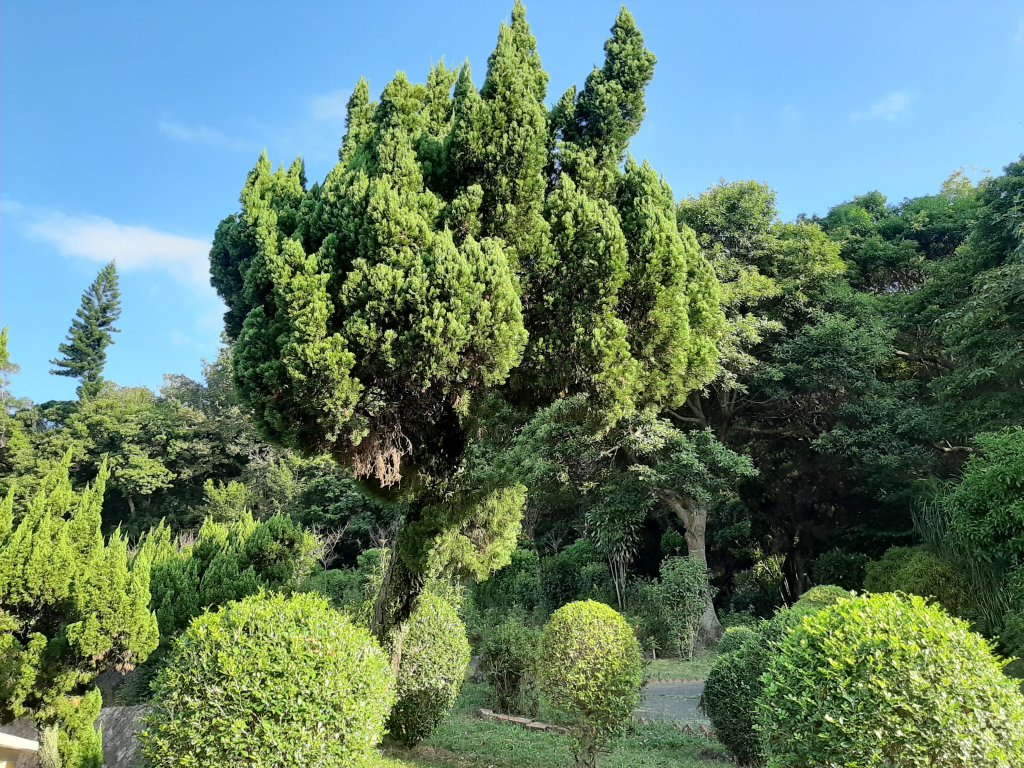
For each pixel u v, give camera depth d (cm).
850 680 321
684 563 1431
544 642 559
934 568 920
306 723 414
